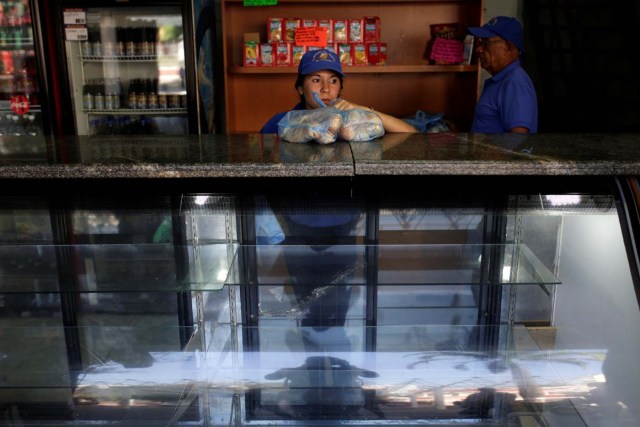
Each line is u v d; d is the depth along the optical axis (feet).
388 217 4.95
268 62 13.44
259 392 4.32
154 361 4.59
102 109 13.46
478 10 13.91
